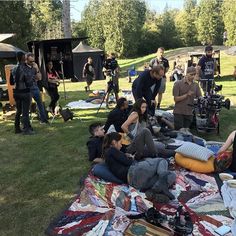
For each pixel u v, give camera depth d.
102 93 13.65
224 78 21.84
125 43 57.69
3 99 12.69
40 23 52.09
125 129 6.44
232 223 4.16
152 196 4.78
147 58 40.62
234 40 56.44
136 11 61.78
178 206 4.64
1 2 27.73
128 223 4.22
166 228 4.05
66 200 5.08
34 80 8.63
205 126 7.82
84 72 17.33
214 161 5.75
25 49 28.25
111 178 5.41
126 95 12.26
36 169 6.34
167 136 7.21
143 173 5.07
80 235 4.06
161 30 61.06
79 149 7.34
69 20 23.77
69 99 14.47
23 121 8.67
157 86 7.59
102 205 4.76
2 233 4.30
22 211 4.82
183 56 32.69
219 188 5.18
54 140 8.09
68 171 6.16
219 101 7.72
